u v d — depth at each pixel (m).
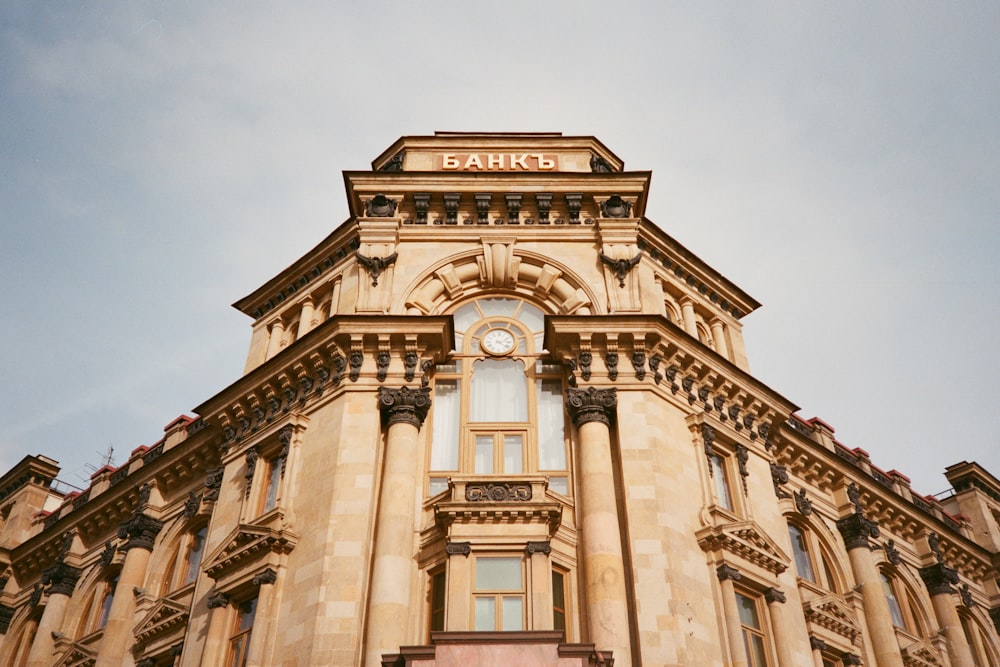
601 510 24.27
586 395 26.58
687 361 28.92
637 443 25.69
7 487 47.47
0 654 38.47
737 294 34.94
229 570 25.83
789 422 36.25
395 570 23.52
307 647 22.30
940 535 40.59
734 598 24.27
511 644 19.62
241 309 34.97
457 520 23.92
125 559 34.22
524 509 23.86
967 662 36.19
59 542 39.66
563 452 27.03
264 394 29.88
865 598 33.38
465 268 30.30
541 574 22.97
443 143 33.94
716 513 25.91
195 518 32.59
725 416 29.66
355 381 27.30
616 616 22.52
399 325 27.88
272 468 28.38
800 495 33.19
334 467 25.39
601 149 34.50
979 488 47.38
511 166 33.44
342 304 30.00
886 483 40.19
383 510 24.61
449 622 22.25
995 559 43.53
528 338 29.33
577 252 30.52
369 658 21.98
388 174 31.62
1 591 40.62
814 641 28.28
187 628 26.69
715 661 23.06
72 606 36.25
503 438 27.28
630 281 29.64
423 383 27.42
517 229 30.92
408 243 30.80
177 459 34.69
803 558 32.59
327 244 32.41
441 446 27.28
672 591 22.92
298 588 23.77
